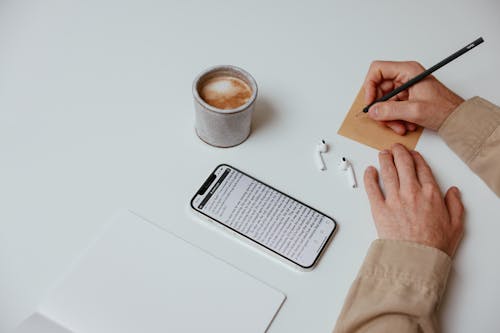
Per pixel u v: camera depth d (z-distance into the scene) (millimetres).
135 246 703
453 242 731
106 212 731
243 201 746
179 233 723
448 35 950
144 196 750
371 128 835
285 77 879
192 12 946
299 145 811
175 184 763
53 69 860
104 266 684
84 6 937
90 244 703
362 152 813
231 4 961
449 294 703
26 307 658
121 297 664
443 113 806
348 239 735
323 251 720
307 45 921
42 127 800
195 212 732
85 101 831
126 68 873
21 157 769
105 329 643
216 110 703
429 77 838
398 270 673
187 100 848
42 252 696
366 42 932
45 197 737
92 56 880
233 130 754
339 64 902
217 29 929
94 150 784
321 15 960
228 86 754
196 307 667
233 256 711
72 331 641
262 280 696
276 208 744
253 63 892
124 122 814
